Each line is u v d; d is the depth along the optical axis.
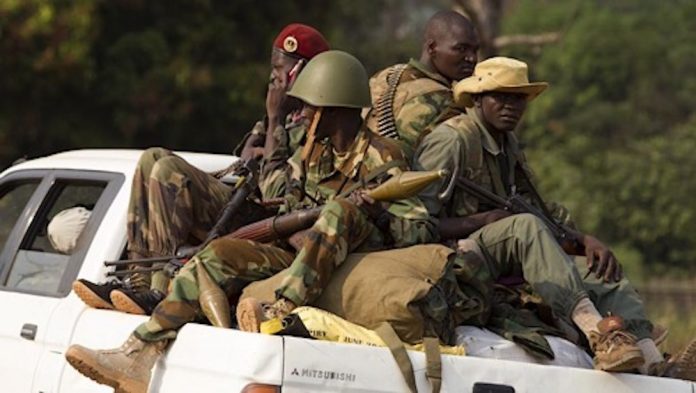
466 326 17.56
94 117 58.00
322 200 18.22
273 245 18.20
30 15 54.62
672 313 52.81
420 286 16.33
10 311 20.53
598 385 16.55
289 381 14.65
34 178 22.11
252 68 60.09
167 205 19.41
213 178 20.20
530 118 83.75
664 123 85.12
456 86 19.86
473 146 19.23
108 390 17.80
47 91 56.28
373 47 86.38
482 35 55.66
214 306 16.42
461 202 19.08
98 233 20.08
